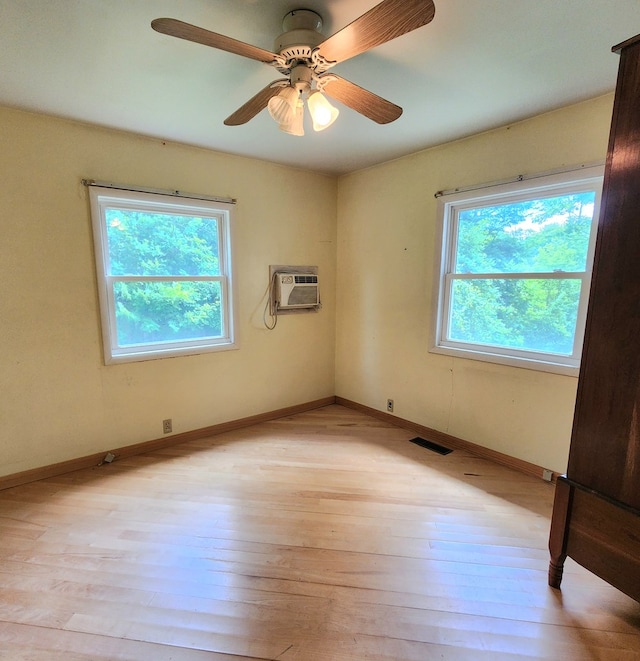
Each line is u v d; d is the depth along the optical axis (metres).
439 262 2.99
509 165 2.50
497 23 1.46
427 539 1.92
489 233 2.73
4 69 1.78
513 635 1.40
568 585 1.63
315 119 1.58
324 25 1.50
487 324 2.80
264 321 3.47
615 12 1.39
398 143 2.84
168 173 2.80
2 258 2.27
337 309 4.00
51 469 2.53
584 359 1.42
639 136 1.21
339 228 3.87
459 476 2.54
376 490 2.37
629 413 1.29
